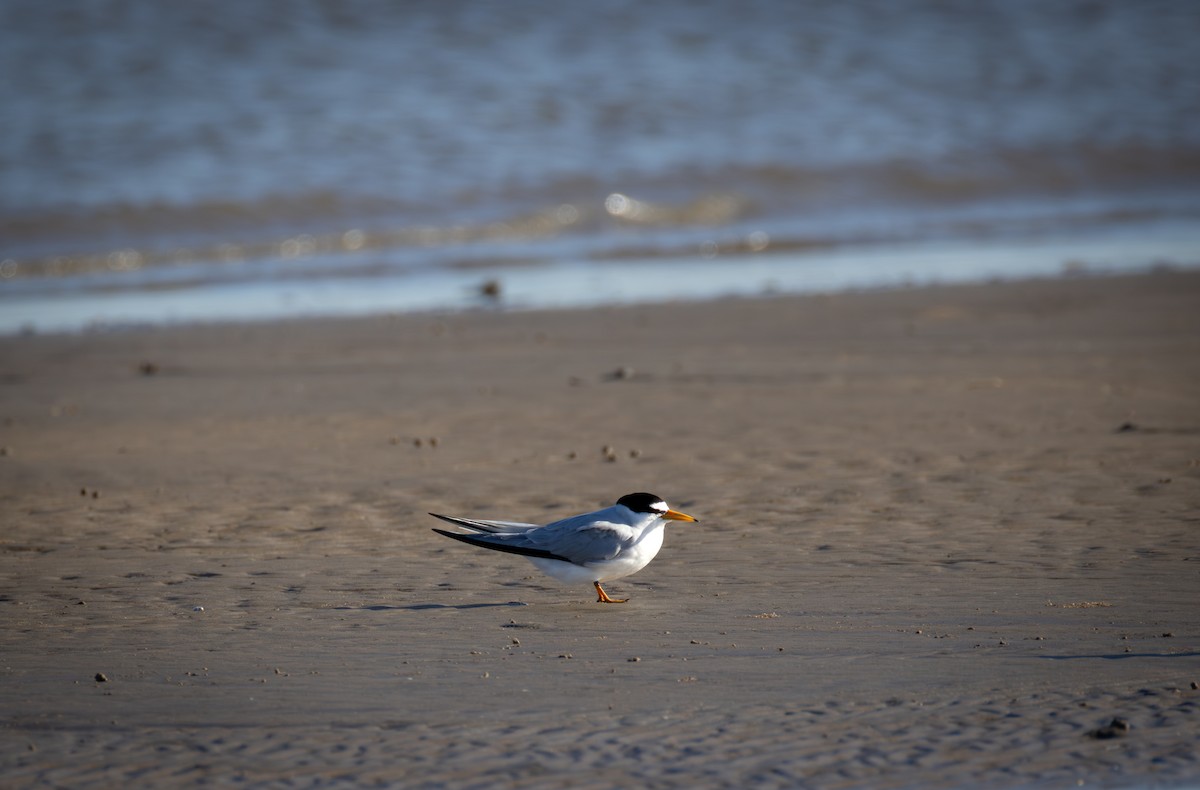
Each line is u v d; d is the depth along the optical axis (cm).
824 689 728
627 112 4456
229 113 4266
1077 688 720
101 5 5125
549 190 3716
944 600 880
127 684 753
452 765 641
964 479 1209
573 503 1175
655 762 641
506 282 2764
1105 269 2669
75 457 1400
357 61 4850
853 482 1214
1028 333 1991
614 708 707
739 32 5462
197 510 1177
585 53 5081
